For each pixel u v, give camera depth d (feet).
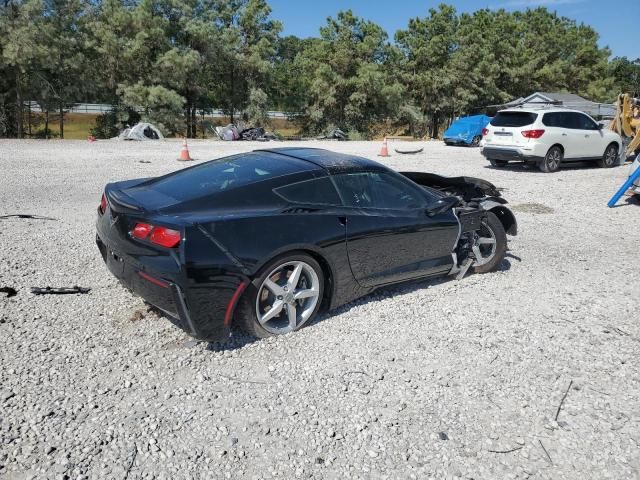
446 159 60.23
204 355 12.03
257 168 13.84
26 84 107.86
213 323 11.63
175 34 129.49
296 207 12.98
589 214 29.94
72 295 15.01
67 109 121.39
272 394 10.64
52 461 8.46
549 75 179.22
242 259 11.70
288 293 12.93
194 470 8.45
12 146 63.93
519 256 21.01
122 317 13.71
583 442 9.53
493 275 18.49
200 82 136.77
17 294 14.85
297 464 8.70
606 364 12.36
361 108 149.28
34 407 9.81
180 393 10.52
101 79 120.78
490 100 167.43
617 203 33.22
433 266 16.49
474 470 8.73
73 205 27.86
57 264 17.58
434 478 8.52
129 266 12.06
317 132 153.17
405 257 15.48
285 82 153.07
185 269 11.01
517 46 184.85
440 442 9.39
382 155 64.03
